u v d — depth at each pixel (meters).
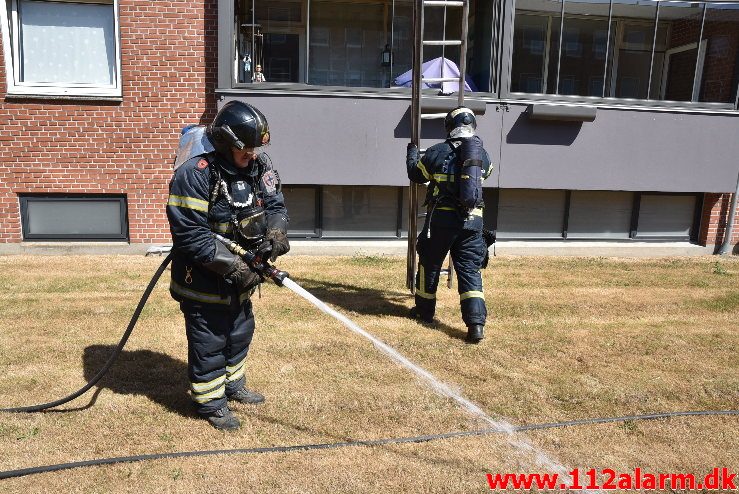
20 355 4.48
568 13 9.16
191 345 3.45
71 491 2.85
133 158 8.09
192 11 7.88
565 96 8.33
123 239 8.36
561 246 8.84
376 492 2.90
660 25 9.47
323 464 3.12
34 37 7.91
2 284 6.53
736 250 9.19
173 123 8.08
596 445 3.40
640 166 8.59
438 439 3.41
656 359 4.77
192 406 3.75
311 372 4.30
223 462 3.12
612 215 9.11
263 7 8.48
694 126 8.59
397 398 3.92
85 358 4.46
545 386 4.18
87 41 8.01
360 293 6.48
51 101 7.82
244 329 3.72
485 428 3.56
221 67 7.70
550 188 8.49
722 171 8.77
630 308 6.21
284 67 8.66
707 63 8.89
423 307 5.48
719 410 3.88
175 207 3.23
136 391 3.94
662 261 8.62
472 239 5.11
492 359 4.66
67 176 8.02
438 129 8.13
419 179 5.37
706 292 6.94
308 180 8.05
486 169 5.20
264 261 3.39
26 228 8.14
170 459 3.14
